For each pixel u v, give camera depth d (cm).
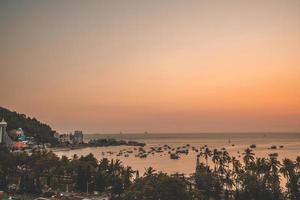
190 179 17912
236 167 17662
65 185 19262
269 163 16425
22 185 17325
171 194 12888
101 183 17438
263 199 15038
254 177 16050
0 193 15138
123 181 17050
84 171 17975
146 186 13662
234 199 15912
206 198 15100
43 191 17725
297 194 15175
